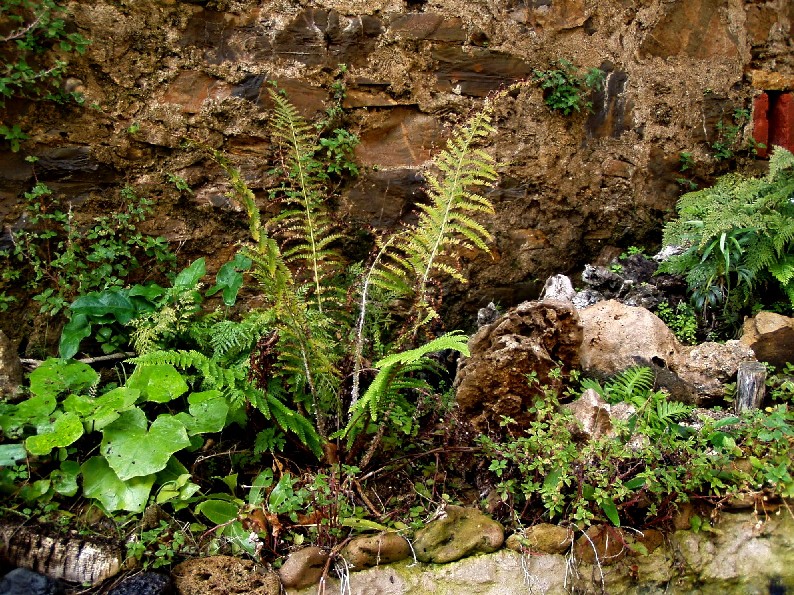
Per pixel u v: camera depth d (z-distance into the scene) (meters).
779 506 2.75
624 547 2.61
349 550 2.47
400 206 3.73
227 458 2.85
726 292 3.64
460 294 3.87
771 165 3.61
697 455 2.63
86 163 3.19
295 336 2.70
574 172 4.06
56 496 2.51
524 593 2.54
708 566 2.69
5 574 2.22
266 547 2.47
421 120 3.76
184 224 3.40
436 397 2.95
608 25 4.09
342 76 3.59
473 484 2.89
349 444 2.77
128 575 2.31
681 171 4.30
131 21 3.23
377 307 3.24
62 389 2.73
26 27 3.01
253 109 3.45
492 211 3.03
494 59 3.85
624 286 3.77
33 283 3.10
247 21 3.44
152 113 3.29
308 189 3.13
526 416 2.93
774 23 4.50
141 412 2.61
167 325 3.00
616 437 2.66
